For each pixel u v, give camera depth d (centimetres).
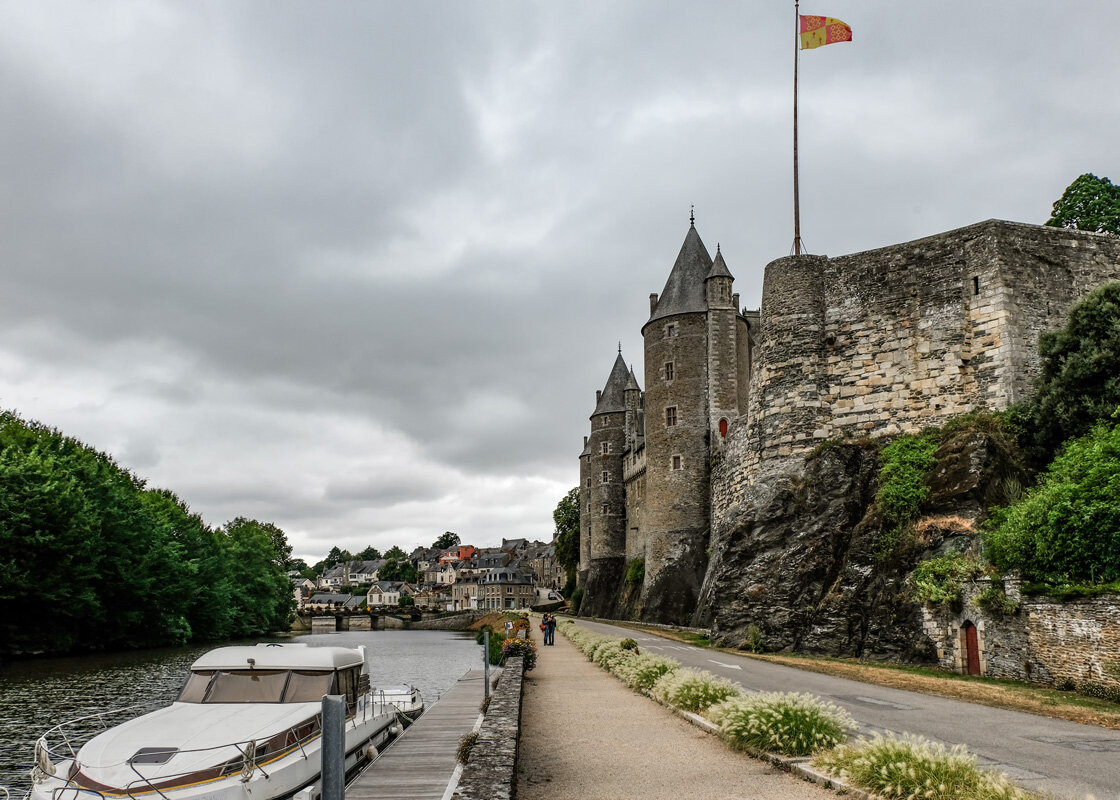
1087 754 909
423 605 14775
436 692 2800
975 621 1767
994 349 2367
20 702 2350
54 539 3712
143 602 4600
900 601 2034
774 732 952
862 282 2702
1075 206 3453
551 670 2147
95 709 2214
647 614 4772
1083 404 2041
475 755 823
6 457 3838
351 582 18112
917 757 729
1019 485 2038
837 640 2164
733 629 2508
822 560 2356
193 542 5950
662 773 883
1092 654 1406
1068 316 2277
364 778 1122
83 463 4441
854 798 748
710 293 4991
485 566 14612
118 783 812
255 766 879
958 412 2419
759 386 2922
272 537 8856
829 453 2542
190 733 941
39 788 852
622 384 6675
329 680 1145
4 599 3641
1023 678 1595
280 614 8162
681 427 4881
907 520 2180
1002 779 678
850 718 995
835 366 2700
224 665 1142
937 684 1550
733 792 787
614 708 1410
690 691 1312
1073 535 1544
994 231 2430
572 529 8306
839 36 3091
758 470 2811
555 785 838
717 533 3928
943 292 2522
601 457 6550
